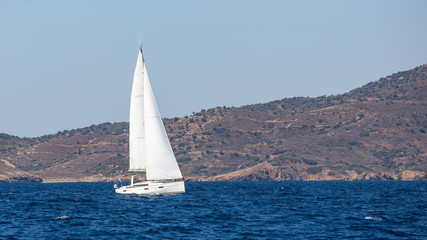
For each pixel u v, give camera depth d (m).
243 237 117.06
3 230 127.19
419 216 153.12
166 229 127.69
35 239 114.75
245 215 157.00
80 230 127.00
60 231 125.62
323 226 132.88
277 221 143.12
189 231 125.12
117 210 169.50
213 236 118.31
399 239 114.50
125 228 129.75
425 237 116.88
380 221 141.38
